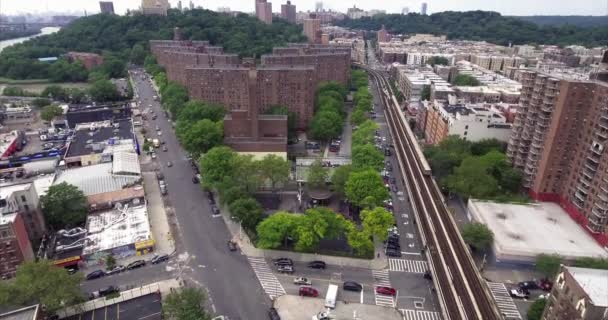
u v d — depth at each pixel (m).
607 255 106.81
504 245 111.06
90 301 94.50
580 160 126.25
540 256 105.69
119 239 114.06
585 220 122.19
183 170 172.25
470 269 105.88
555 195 138.75
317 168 148.38
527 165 146.62
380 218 113.12
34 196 114.81
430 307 96.62
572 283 70.69
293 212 137.12
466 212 141.50
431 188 151.75
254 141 174.38
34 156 177.00
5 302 79.94
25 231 103.75
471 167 144.25
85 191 134.75
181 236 122.62
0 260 96.88
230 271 107.50
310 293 99.12
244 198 128.62
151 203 142.50
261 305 95.94
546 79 134.38
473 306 87.56
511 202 136.25
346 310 94.69
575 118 126.06
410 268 110.44
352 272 108.25
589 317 65.00
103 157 161.25
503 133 174.62
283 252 115.44
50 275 84.69
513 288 104.19
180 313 80.62
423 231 123.00
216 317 90.94
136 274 105.56
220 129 181.25
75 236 116.38
